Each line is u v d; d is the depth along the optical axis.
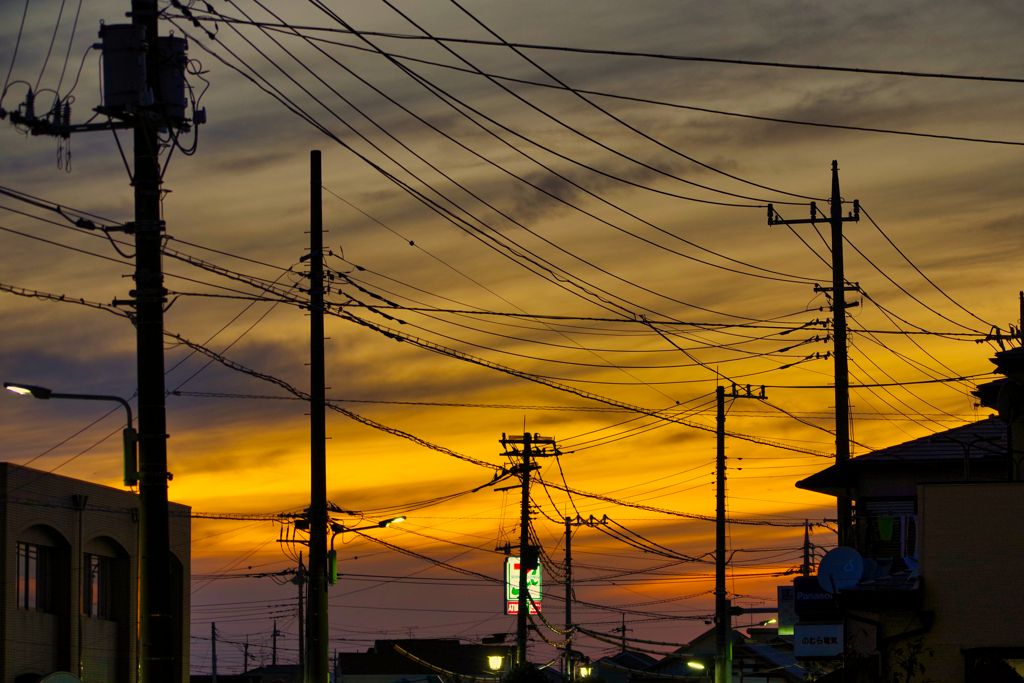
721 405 49.62
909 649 27.61
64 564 46.03
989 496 27.98
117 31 21.19
